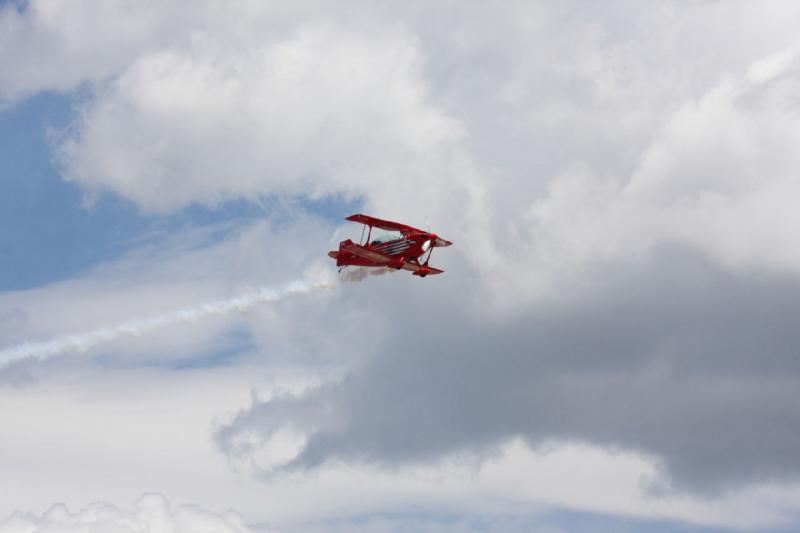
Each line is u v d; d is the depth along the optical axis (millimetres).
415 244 99688
